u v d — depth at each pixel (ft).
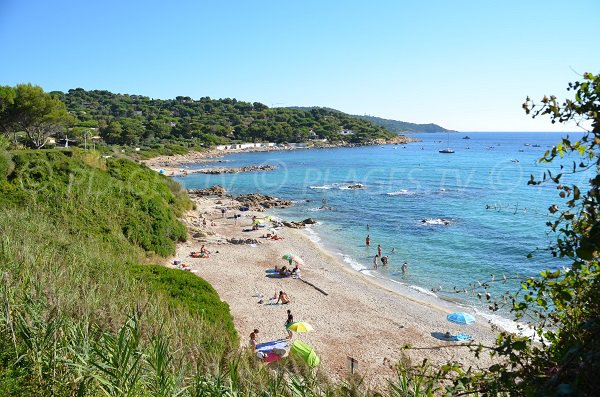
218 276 96.43
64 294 31.53
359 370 58.34
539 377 11.51
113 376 20.03
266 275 99.40
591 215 11.70
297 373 25.45
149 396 20.40
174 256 107.86
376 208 197.47
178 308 49.90
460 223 162.20
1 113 208.44
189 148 493.77
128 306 33.35
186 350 28.53
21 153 100.78
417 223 163.84
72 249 59.36
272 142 643.86
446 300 88.43
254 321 74.28
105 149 362.53
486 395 12.75
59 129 241.55
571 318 12.86
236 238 133.28
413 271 108.27
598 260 12.03
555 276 14.01
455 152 586.04
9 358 23.73
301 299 85.66
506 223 159.22
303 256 118.52
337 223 165.78
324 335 70.38
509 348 12.76
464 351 64.75
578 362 9.62
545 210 178.19
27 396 21.30
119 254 83.56
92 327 25.71
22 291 29.04
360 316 78.74
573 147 12.43
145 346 24.62
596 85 11.79
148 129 526.57
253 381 24.20
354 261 117.19
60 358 22.07
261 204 205.98
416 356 63.36
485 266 110.42
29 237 54.49
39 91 214.69
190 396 21.63
